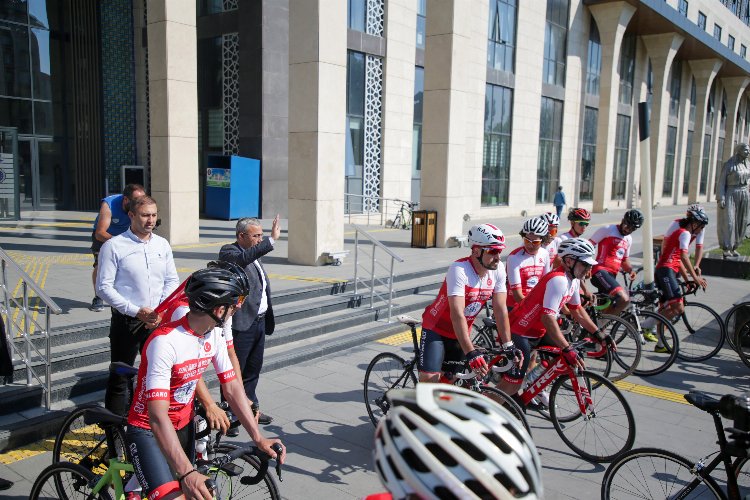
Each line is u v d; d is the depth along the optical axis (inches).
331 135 408.8
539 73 972.6
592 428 194.4
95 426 184.7
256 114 665.0
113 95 723.4
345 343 288.2
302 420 204.1
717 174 1889.8
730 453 121.0
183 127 449.1
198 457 117.9
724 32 1648.6
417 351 191.5
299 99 405.4
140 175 733.9
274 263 420.8
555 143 1061.8
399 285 385.1
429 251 524.7
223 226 605.0
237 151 694.5
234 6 671.8
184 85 445.4
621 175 1300.4
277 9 653.3
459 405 53.4
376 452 53.8
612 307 261.3
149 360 97.3
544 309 184.5
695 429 207.2
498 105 899.4
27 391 187.9
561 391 200.1
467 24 539.8
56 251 415.8
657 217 1149.7
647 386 251.0
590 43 1114.1
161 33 433.4
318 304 316.8
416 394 54.1
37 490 126.2
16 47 646.5
